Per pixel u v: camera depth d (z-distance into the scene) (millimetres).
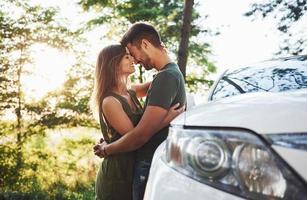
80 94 14852
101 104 2318
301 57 2436
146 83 2869
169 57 2416
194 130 1215
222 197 1076
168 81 2178
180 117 1379
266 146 1071
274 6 13469
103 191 2240
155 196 1220
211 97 2289
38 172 15148
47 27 14562
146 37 2363
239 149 1102
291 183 1010
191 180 1147
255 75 2314
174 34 15016
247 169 1071
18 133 14945
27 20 14469
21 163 14938
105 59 2352
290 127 1080
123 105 2297
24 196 11523
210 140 1158
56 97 14727
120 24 15164
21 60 14484
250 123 1128
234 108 1242
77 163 15555
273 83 2160
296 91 1392
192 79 14648
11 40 14312
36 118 14617
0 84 14516
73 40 14641
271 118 1124
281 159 1038
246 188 1060
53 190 13773
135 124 2307
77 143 15531
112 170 2219
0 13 14453
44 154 15336
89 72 14742
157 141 2209
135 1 14766
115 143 2166
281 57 2516
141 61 2402
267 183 1039
